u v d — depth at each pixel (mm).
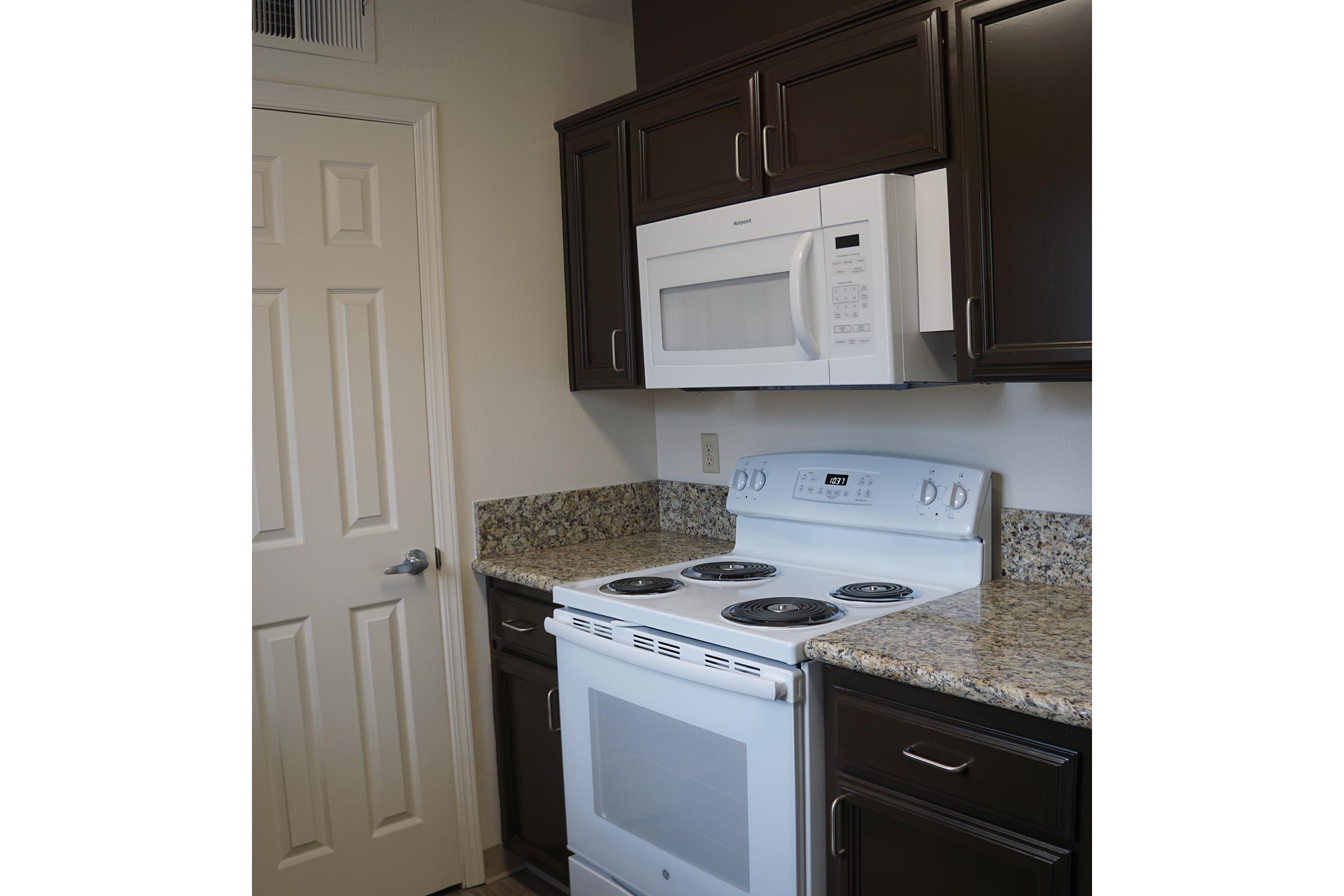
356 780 2346
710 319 2117
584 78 2691
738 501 2449
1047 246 1583
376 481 2344
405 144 2355
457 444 2482
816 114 1906
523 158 2572
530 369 2611
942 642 1575
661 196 2271
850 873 1635
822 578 2148
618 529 2797
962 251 1699
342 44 2252
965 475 2002
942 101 1688
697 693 1801
